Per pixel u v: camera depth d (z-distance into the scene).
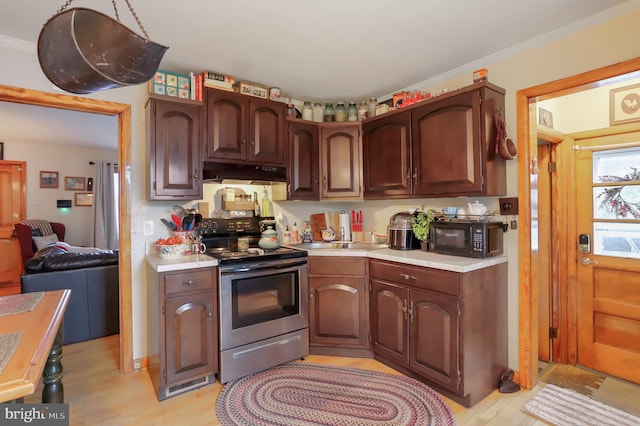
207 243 2.77
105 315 3.28
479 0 1.80
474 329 2.10
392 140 2.80
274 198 3.22
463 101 2.29
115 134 5.02
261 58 2.46
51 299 1.59
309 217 3.48
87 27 1.14
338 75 2.78
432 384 2.29
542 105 2.55
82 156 6.17
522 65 2.29
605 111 2.51
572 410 2.04
